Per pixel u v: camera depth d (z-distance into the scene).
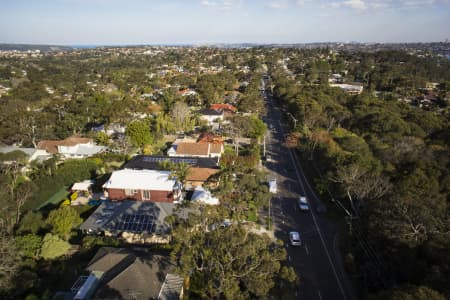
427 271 23.83
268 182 54.84
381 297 21.81
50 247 31.58
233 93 139.38
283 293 24.55
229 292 20.95
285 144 74.81
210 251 23.30
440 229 27.75
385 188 39.69
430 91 141.88
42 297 26.03
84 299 25.28
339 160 48.69
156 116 94.06
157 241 36.44
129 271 26.78
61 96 129.50
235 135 79.12
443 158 50.47
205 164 56.12
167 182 46.38
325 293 29.50
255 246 23.03
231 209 37.00
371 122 74.94
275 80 165.00
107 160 61.78
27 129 75.38
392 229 28.73
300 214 44.09
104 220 38.06
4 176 45.59
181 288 27.12
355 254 33.81
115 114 86.06
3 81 164.50
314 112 82.50
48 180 49.34
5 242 28.70
